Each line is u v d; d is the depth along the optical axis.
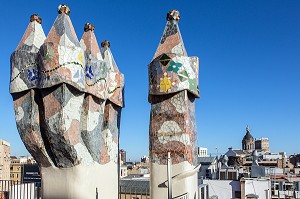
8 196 16.22
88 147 12.84
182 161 12.30
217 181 33.94
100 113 13.65
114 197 14.30
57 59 11.77
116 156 14.69
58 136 11.81
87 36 14.05
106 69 13.87
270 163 72.75
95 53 13.88
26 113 12.34
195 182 12.83
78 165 12.20
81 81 12.15
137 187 25.23
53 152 12.17
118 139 15.02
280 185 42.06
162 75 12.66
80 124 12.84
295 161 87.06
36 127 12.27
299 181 44.25
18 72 12.46
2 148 59.34
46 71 11.81
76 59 12.08
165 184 12.35
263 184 32.47
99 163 13.43
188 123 12.53
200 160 48.28
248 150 96.69
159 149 12.60
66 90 11.87
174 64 12.61
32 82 12.30
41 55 11.95
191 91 12.66
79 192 12.14
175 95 12.66
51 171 12.43
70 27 12.70
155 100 12.94
